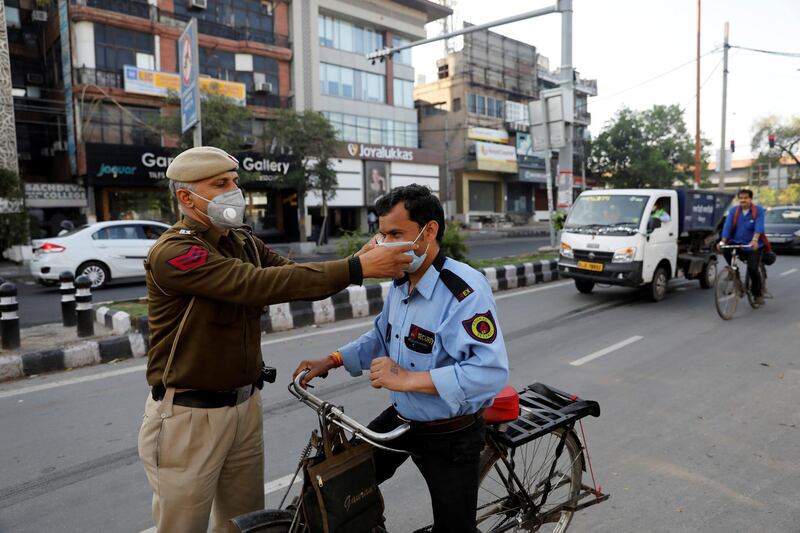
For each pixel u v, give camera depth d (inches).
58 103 1009.5
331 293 69.0
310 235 1234.6
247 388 79.7
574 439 103.3
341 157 1269.7
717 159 1208.8
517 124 1726.1
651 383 201.5
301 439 156.9
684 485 128.7
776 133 1690.5
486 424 86.4
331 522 68.7
